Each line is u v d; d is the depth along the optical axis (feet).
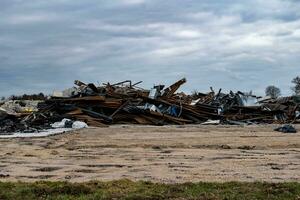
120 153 73.20
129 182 42.24
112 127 144.46
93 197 36.11
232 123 164.96
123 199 35.47
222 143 88.28
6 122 136.56
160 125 159.02
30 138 103.60
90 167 57.00
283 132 118.32
